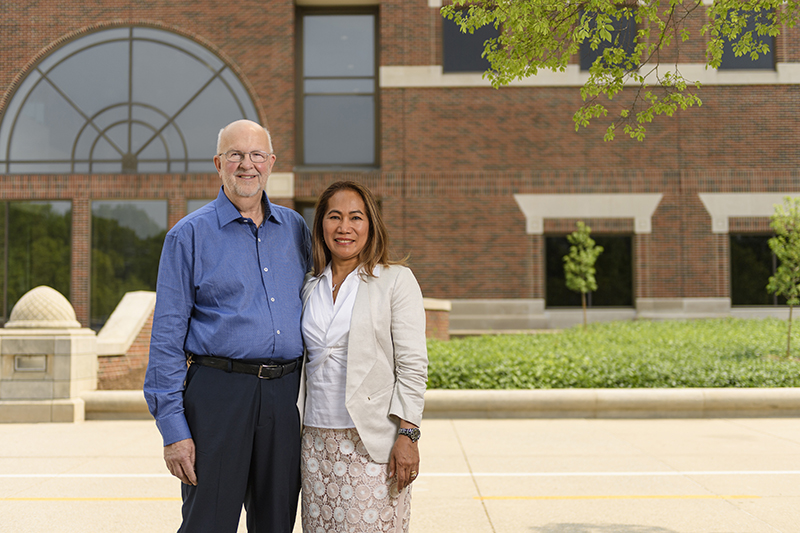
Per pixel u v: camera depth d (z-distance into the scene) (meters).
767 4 5.14
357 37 18.00
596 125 17.20
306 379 2.65
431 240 17.08
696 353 11.08
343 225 2.58
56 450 6.38
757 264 17.30
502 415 8.05
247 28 17.41
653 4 5.23
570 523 4.12
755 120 17.14
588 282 15.72
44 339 8.07
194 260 2.54
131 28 17.52
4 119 17.41
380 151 17.48
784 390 8.00
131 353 10.23
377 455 2.46
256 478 2.56
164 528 4.09
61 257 17.34
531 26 5.20
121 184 17.27
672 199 17.11
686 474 5.30
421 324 2.60
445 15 5.43
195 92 17.48
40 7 17.50
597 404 8.01
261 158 2.65
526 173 17.16
